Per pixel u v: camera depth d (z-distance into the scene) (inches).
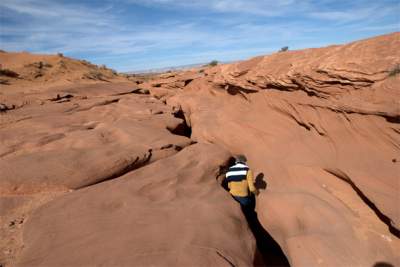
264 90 376.8
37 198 175.8
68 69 1180.5
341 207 174.7
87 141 279.1
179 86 932.0
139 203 162.9
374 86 197.9
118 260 108.0
